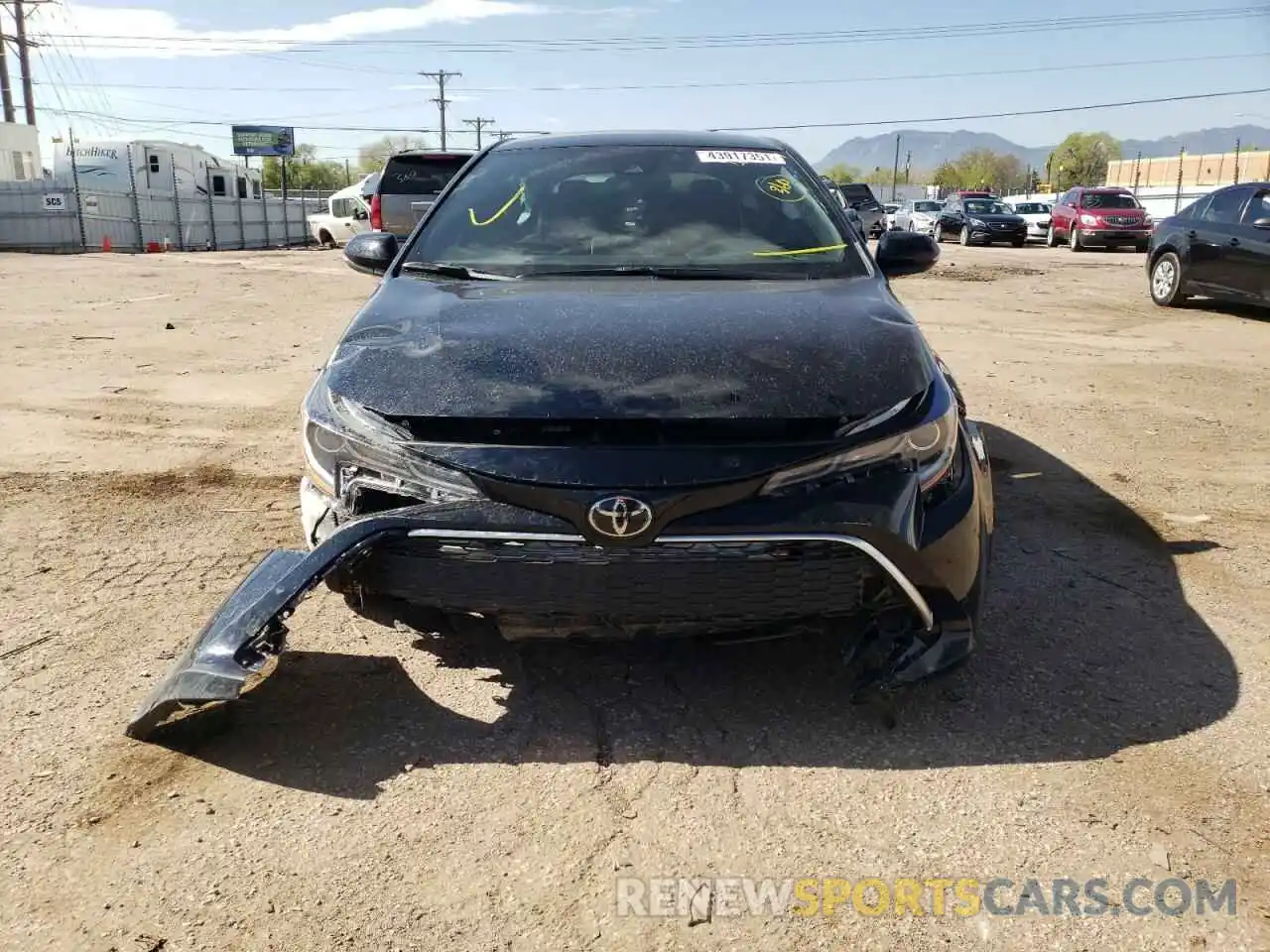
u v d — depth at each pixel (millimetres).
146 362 8297
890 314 3193
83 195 31141
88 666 3238
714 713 2980
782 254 3773
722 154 4336
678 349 2832
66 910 2203
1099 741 2848
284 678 3154
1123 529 4555
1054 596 3811
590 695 3072
